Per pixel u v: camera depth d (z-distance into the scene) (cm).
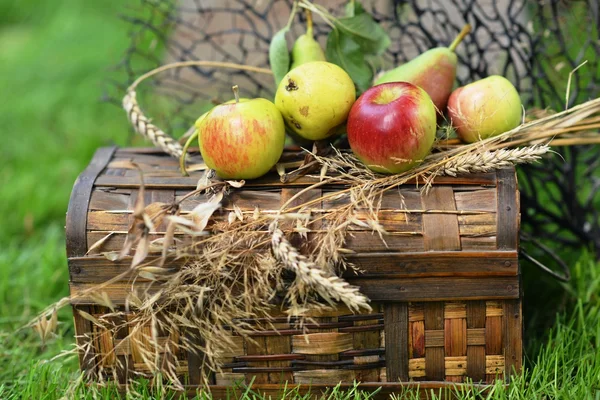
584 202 184
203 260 145
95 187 150
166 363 150
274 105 149
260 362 150
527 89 168
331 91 148
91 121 247
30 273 180
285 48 156
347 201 147
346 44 159
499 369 149
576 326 163
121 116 246
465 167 146
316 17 188
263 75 205
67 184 206
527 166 170
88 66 298
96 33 357
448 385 149
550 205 183
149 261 146
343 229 146
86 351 148
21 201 199
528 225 178
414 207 147
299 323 148
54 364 159
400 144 144
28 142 234
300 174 150
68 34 359
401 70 155
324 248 144
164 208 146
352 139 147
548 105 165
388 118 144
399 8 172
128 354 150
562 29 171
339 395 150
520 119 153
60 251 183
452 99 153
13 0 440
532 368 154
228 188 149
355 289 141
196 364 150
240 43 178
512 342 148
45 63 317
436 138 151
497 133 151
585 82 173
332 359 149
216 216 147
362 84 159
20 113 258
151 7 181
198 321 145
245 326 148
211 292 146
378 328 148
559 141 155
